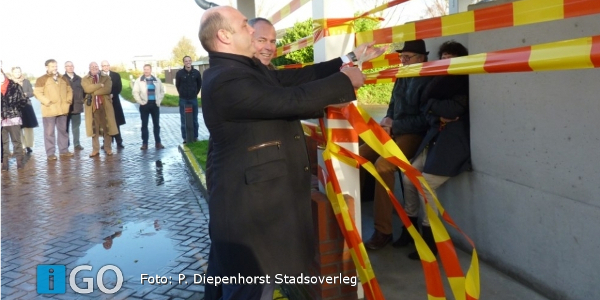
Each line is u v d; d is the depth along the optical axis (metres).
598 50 1.48
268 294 2.39
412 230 2.36
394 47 4.68
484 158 3.27
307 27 9.44
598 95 2.42
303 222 2.33
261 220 2.21
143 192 6.89
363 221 4.42
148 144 11.56
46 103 9.69
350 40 2.80
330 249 2.83
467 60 2.01
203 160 8.33
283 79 2.58
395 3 2.36
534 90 2.80
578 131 2.55
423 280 3.27
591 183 2.52
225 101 2.13
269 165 2.19
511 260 3.14
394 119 4.02
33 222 5.70
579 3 1.62
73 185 7.55
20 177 8.30
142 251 4.60
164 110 21.22
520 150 2.95
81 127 16.38
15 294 3.79
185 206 6.07
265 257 2.23
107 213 5.92
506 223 3.14
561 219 2.71
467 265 3.38
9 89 8.93
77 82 10.73
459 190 3.59
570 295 2.71
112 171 8.48
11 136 9.04
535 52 1.71
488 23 1.98
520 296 2.94
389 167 3.66
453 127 3.39
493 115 3.14
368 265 2.50
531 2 1.79
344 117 2.67
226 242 2.26
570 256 2.68
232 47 2.27
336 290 2.87
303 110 2.10
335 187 2.60
